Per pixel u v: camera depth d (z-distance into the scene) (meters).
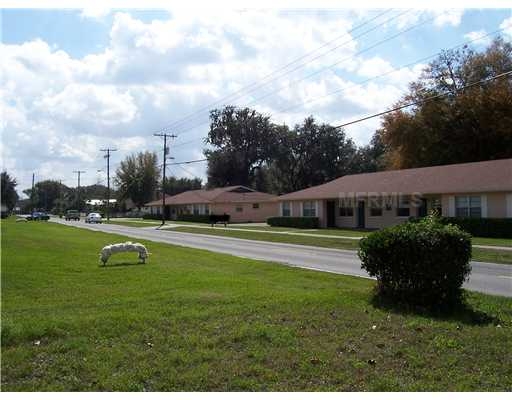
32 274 13.14
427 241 8.74
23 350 6.22
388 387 5.38
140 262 16.61
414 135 50.19
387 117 52.53
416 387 5.39
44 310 8.52
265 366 5.90
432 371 5.83
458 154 48.56
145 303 9.05
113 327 7.21
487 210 30.72
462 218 30.58
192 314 8.02
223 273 13.73
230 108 86.56
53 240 27.25
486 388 5.40
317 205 43.94
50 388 5.30
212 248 25.33
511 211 29.47
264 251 23.69
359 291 10.25
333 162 78.31
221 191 67.44
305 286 11.43
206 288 10.80
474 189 30.89
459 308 8.70
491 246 23.52
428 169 38.28
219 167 85.31
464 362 6.10
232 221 64.75
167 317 7.86
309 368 5.85
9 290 10.70
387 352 6.41
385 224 37.97
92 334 6.92
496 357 6.25
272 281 12.27
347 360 6.11
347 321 7.79
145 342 6.65
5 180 114.19
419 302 8.81
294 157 79.88
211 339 6.77
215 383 5.44
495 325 7.77
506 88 46.41
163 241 30.30
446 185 33.16
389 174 41.28
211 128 87.88
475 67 49.03
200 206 68.38
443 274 8.73
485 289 12.00
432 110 48.81
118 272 13.77
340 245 26.58
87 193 157.12
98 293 10.30
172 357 6.07
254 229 44.06
